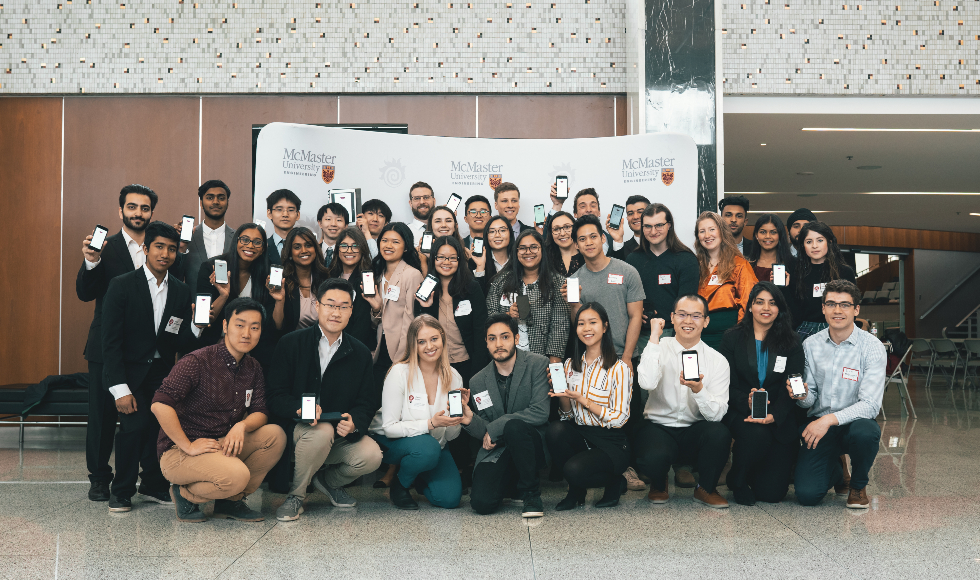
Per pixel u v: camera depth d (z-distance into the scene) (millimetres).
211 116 6527
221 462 3225
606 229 5230
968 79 6777
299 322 4125
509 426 3453
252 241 3943
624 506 3633
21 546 2967
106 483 3803
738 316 4359
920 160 9523
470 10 6609
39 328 6414
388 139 5527
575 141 5613
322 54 6555
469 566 2699
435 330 3619
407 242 4465
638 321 4105
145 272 3709
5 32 6469
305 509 3609
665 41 6254
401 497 3621
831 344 3719
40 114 6484
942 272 18594
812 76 6734
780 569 2648
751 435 3598
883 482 4168
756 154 9117
